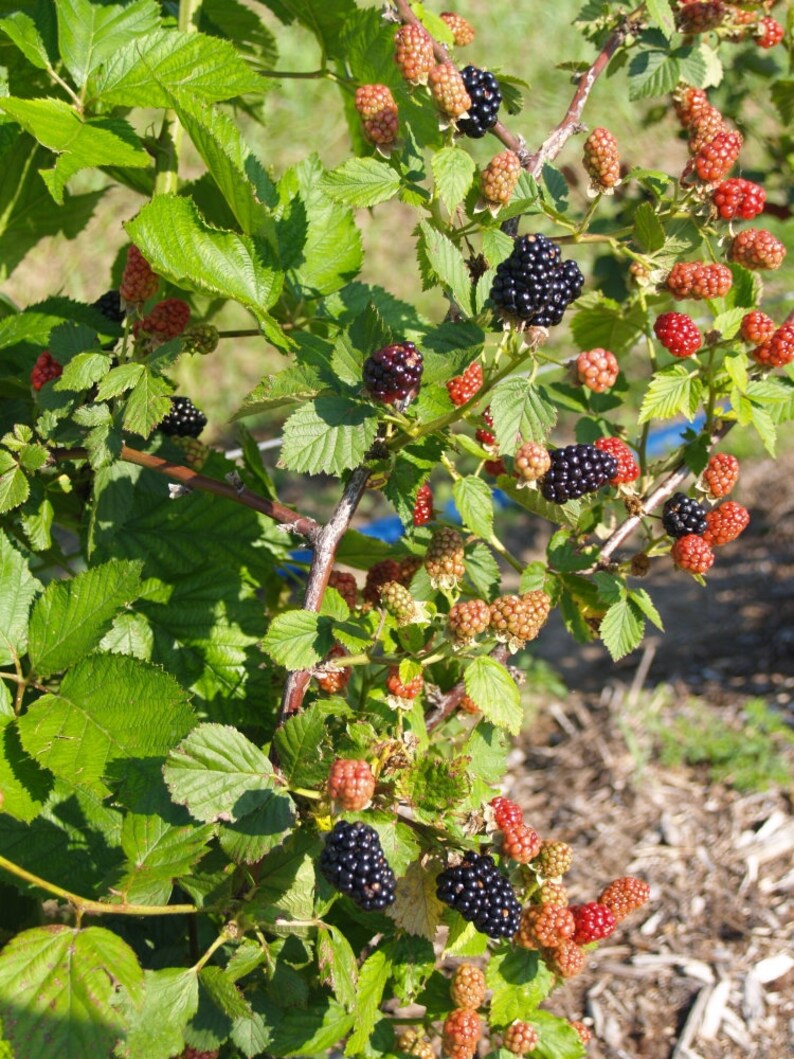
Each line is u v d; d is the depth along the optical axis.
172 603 0.57
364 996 0.51
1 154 0.61
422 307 1.76
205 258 0.50
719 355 0.59
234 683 0.57
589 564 0.56
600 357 0.47
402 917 0.50
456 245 0.50
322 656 0.48
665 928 0.95
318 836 0.48
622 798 1.07
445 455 0.51
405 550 0.59
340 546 0.63
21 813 0.46
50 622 0.48
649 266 0.55
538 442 0.47
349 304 0.58
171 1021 0.44
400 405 0.47
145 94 0.54
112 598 0.48
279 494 1.51
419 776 0.47
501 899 0.49
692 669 1.24
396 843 0.47
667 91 0.65
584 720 1.18
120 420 0.50
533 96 2.18
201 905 0.47
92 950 0.42
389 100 0.49
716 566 1.42
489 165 0.48
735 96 1.02
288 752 0.46
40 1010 0.41
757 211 0.55
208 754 0.45
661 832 1.03
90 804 0.51
